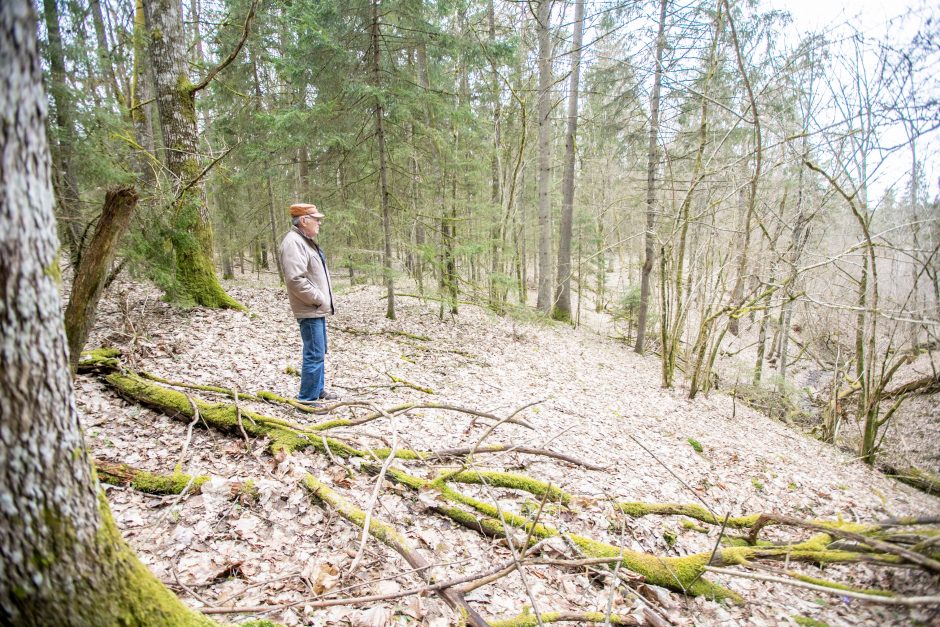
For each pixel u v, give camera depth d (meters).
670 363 9.33
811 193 9.16
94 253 2.56
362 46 8.28
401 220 9.25
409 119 8.44
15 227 0.95
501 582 2.61
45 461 1.06
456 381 6.67
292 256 4.12
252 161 10.82
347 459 3.40
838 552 2.88
